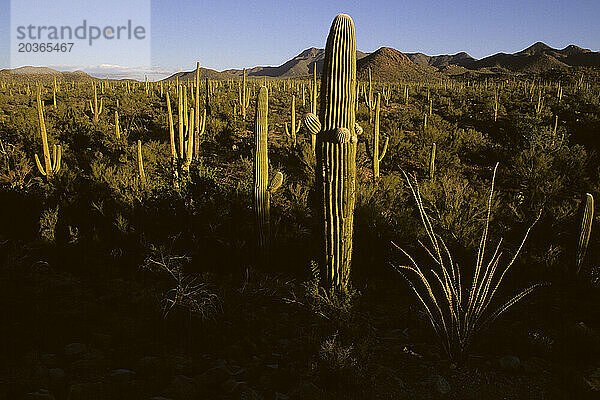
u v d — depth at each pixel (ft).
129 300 15.43
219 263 20.51
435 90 147.64
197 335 13.20
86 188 29.71
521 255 21.45
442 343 13.01
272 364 12.05
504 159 51.62
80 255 20.07
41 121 32.09
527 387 11.56
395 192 32.58
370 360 12.55
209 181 25.12
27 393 9.15
